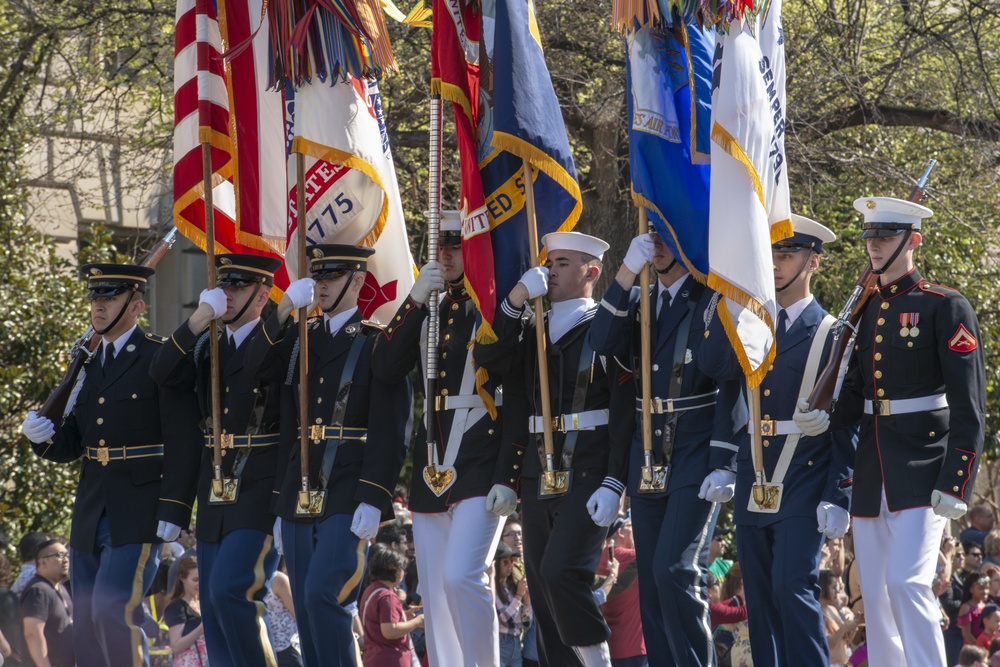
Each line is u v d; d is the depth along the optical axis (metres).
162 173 56.25
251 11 29.75
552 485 23.69
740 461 23.55
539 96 25.09
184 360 26.88
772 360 22.00
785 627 22.48
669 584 21.97
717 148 22.61
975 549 42.16
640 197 23.52
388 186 28.89
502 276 25.09
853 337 22.38
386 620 31.06
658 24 24.25
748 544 23.31
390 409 25.11
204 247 30.30
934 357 21.75
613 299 23.00
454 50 25.56
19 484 51.25
